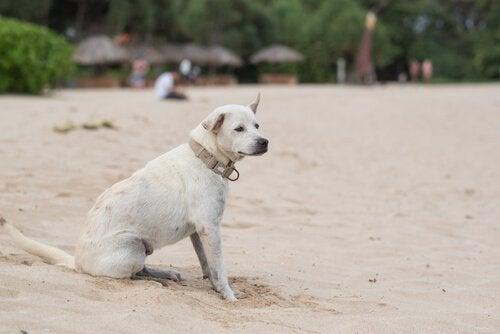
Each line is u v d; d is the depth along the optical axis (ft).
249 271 24.13
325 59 217.56
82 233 20.44
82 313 16.67
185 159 20.74
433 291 23.16
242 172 44.65
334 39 214.07
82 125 51.19
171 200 20.31
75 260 20.40
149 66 181.16
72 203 30.94
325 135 65.62
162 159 21.03
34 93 89.56
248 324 17.52
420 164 55.72
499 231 34.42
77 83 143.64
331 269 25.40
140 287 19.21
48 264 20.90
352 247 29.27
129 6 162.50
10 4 148.87
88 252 20.01
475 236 33.14
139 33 170.30
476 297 22.58
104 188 34.40
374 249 29.09
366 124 75.61
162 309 17.63
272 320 18.33
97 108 68.18
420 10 277.03
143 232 20.18
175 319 17.12
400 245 30.25
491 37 281.13
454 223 35.78
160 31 174.50
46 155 40.50
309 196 40.04
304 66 218.79
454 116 86.89
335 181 45.91
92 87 143.43
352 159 55.42
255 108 21.80
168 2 171.32
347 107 90.53
